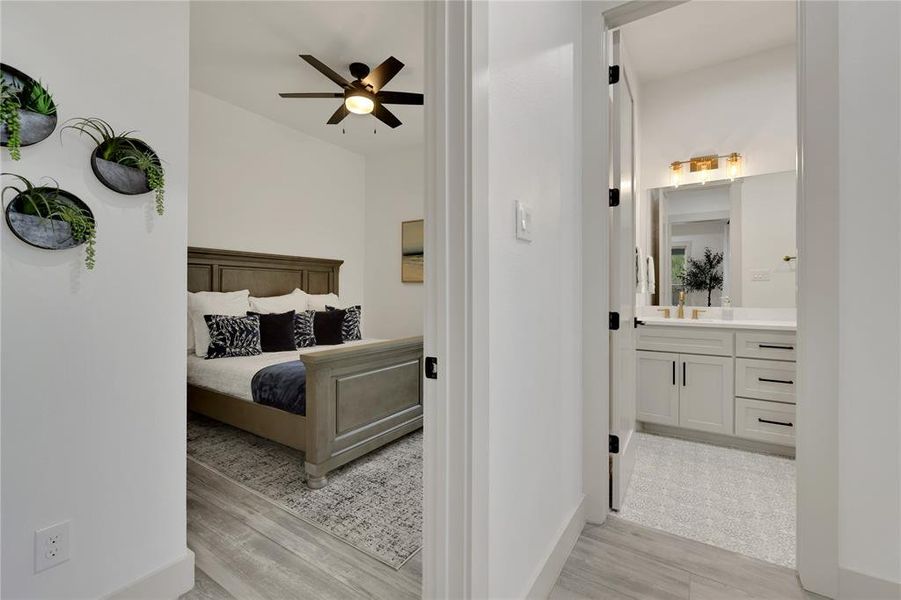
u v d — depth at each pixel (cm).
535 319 136
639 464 249
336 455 230
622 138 199
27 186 108
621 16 182
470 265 96
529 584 129
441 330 100
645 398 304
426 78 102
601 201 184
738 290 327
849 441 137
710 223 338
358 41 278
